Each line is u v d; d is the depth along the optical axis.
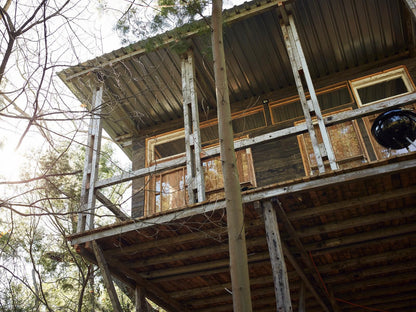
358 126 7.67
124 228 5.25
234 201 3.60
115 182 6.11
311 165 7.57
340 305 7.33
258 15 7.24
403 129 5.36
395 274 6.62
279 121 8.49
